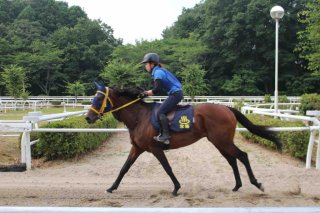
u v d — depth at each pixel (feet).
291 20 132.87
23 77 99.66
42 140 26.08
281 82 138.31
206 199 16.84
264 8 128.36
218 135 17.54
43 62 147.13
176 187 17.56
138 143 17.80
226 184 19.80
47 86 157.28
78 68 158.81
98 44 169.58
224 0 138.72
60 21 202.69
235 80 130.52
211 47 141.18
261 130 18.26
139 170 23.58
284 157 27.96
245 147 33.30
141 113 17.88
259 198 16.97
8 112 76.95
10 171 23.17
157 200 16.74
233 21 134.00
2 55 152.25
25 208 5.26
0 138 35.70
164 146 17.61
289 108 68.80
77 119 30.73
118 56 142.92
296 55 133.80
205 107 17.87
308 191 18.29
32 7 204.44
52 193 18.04
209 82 140.46
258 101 92.53
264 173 22.30
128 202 16.49
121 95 18.12
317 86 132.57
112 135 43.19
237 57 133.69
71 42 165.68
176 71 139.44
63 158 26.71
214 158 27.61
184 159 27.22
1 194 17.87
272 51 132.87
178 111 17.65
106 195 17.69
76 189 18.79
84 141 28.07
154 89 17.44
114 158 28.12
